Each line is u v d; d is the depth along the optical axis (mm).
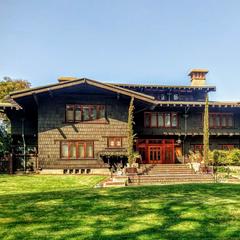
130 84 34844
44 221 8898
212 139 33875
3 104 28906
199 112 33250
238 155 29469
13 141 30609
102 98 28484
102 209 10445
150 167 27656
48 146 27438
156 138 32938
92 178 23375
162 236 7609
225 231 8047
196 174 24516
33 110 30797
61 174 26719
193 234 7789
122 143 28312
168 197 12766
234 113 33938
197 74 39375
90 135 28016
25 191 18125
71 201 11852
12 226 8398
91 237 7477
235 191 14680
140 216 9492
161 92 36156
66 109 27953
